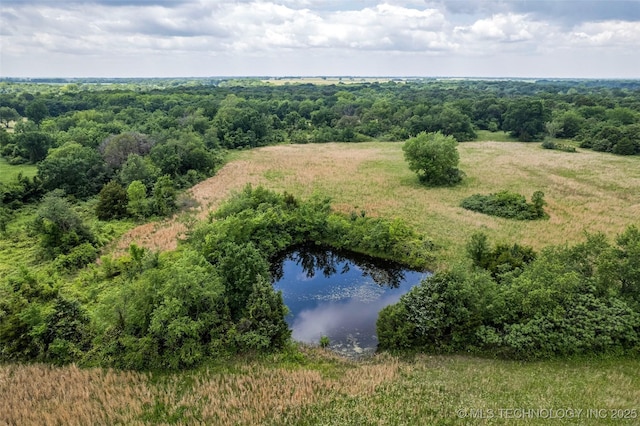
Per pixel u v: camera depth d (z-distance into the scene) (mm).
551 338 22125
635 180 57781
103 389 20109
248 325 24266
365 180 60406
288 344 24578
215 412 18562
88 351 22828
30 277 28250
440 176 57938
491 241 38000
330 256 39250
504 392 19453
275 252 37438
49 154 62625
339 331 27078
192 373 21688
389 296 31703
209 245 29938
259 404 18859
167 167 58562
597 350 22078
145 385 20516
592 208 46625
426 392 19703
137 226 42188
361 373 21625
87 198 50906
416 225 42125
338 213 45031
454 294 23406
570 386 19625
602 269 23891
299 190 55094
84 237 36406
